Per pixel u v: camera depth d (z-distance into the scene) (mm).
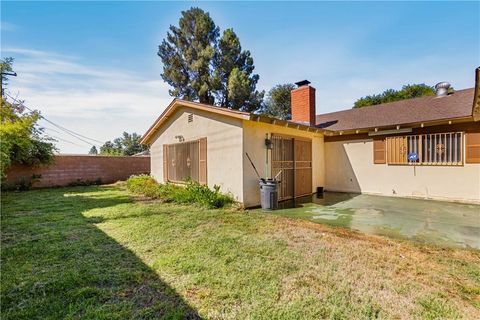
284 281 2660
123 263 3111
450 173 7637
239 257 3293
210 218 5414
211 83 22188
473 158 7254
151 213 5910
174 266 3018
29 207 6738
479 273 2836
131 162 15414
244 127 6734
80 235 4211
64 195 9211
